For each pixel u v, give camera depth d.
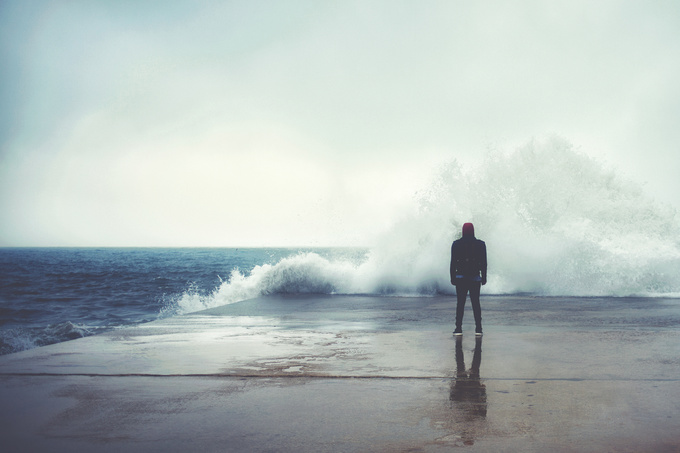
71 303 24.23
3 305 23.30
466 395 4.30
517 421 3.61
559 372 5.11
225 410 3.96
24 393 4.50
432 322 9.02
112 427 3.59
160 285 35.22
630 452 3.00
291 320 9.41
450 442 3.20
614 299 12.70
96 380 4.95
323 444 3.21
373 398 4.24
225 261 92.56
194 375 5.12
